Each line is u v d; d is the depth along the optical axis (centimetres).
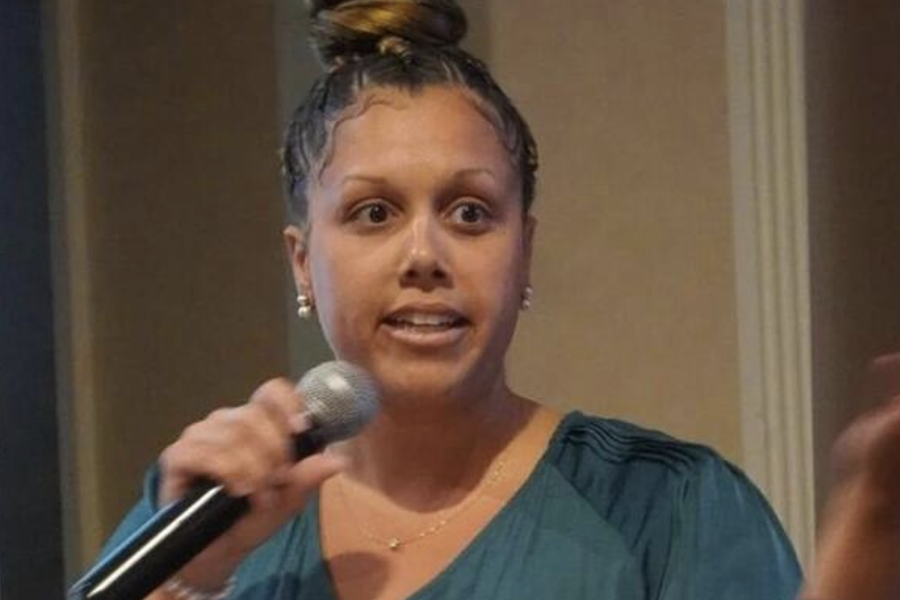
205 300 800
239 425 405
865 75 704
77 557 837
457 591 445
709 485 445
